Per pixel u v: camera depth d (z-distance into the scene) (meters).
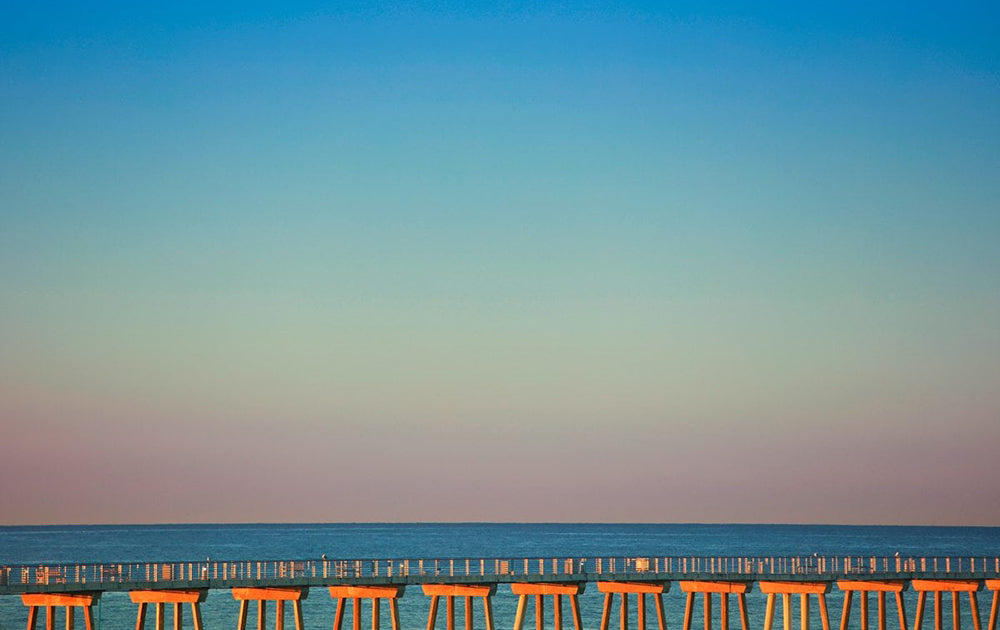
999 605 92.06
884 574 89.62
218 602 146.62
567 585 84.25
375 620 79.88
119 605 142.12
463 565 185.12
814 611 140.25
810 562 185.75
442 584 82.31
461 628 125.44
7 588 72.25
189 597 74.50
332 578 79.50
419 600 152.12
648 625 129.38
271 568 164.12
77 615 131.62
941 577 91.00
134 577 136.62
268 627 124.06
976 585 91.38
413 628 125.56
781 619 132.88
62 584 72.88
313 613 137.88
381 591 80.19
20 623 124.44
